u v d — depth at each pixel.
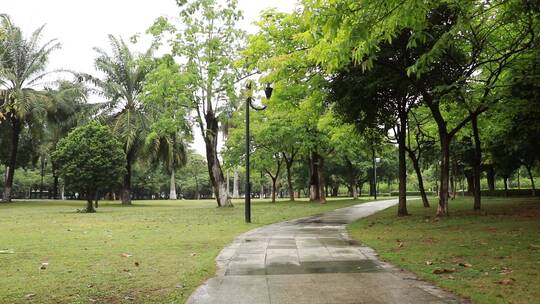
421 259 9.27
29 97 42.31
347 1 7.83
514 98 17.39
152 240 13.20
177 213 27.28
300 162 59.81
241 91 30.64
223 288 7.09
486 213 20.23
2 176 83.12
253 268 8.71
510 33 18.38
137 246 11.88
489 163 36.03
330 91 20.02
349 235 14.09
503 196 44.03
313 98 21.19
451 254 9.72
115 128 45.00
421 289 6.88
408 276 7.83
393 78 17.62
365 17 7.87
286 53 19.98
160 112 45.41
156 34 30.47
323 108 23.36
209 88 31.78
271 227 17.22
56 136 49.00
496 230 13.69
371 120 20.86
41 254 10.46
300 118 26.08
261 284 7.34
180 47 30.94
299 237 13.71
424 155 39.81
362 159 54.62
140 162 49.19
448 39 10.14
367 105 19.64
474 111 21.03
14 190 89.94
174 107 32.38
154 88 31.16
